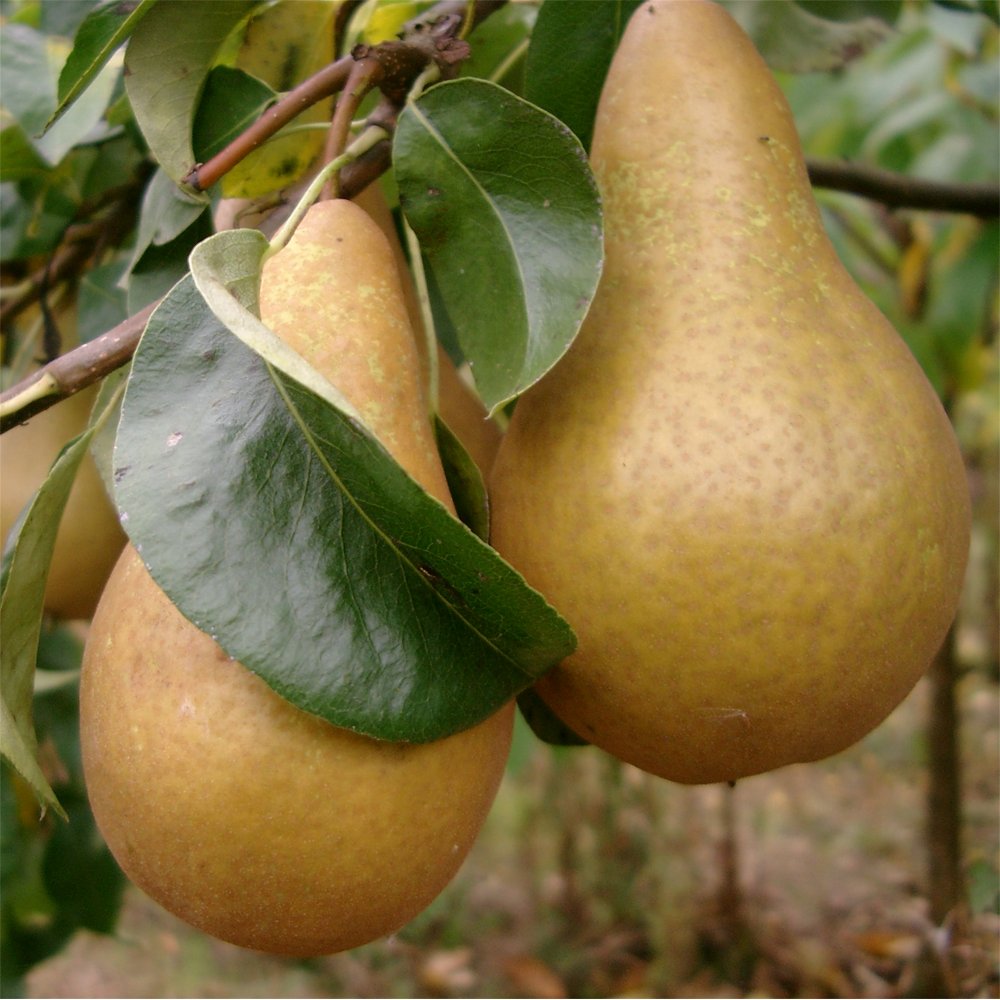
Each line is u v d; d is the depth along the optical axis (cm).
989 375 92
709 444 23
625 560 24
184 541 21
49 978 91
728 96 26
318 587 22
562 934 91
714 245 25
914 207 43
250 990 90
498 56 35
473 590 22
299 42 30
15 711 24
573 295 24
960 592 26
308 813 22
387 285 24
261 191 30
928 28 60
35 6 36
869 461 24
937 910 59
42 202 34
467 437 29
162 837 23
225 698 22
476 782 24
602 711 25
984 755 108
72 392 24
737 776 26
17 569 24
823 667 24
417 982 88
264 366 22
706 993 79
